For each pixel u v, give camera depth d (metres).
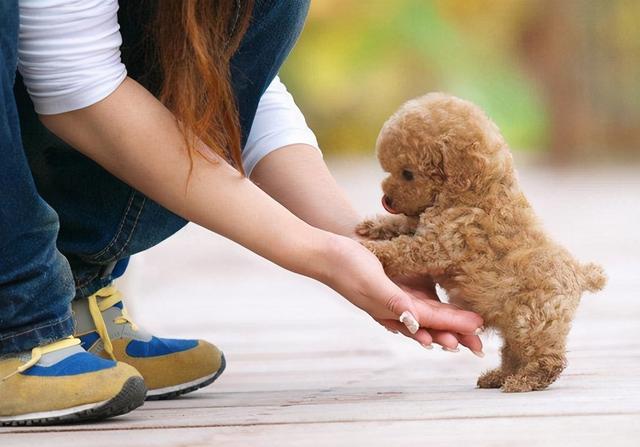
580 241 11.69
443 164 4.13
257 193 3.84
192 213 3.79
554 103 23.47
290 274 10.62
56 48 3.51
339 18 23.44
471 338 4.07
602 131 23.47
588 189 17.45
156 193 3.76
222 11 3.88
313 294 9.09
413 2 23.47
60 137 3.76
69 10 3.49
